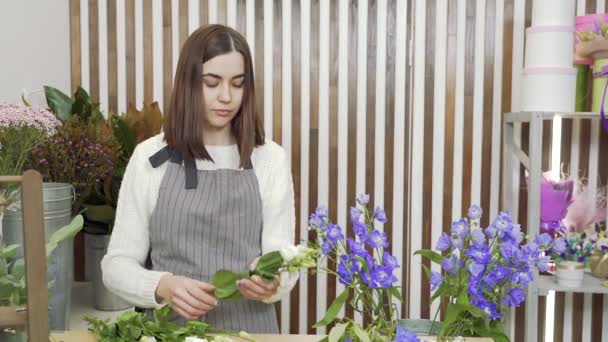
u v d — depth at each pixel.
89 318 1.27
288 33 2.75
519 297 1.05
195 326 1.23
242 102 1.57
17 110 1.58
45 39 2.45
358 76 2.76
